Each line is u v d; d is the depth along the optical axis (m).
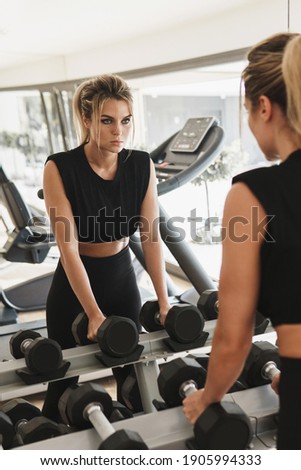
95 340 1.47
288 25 2.73
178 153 3.16
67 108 5.27
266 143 0.92
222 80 3.90
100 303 1.84
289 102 0.82
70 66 4.91
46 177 1.59
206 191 4.09
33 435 1.24
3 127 5.76
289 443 0.87
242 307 0.87
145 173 1.70
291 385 0.87
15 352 1.52
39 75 5.13
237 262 0.86
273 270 0.85
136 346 1.40
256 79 0.88
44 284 3.83
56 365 1.32
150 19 3.32
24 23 3.41
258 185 0.85
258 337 2.79
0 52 4.56
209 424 0.96
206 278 2.60
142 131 4.90
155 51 3.83
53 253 4.47
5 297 3.58
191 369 1.23
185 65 3.60
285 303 0.86
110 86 1.49
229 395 1.21
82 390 1.19
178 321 1.43
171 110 4.77
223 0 2.85
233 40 3.15
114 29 3.64
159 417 1.12
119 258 1.82
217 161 3.97
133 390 1.74
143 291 3.59
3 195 3.31
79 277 1.56
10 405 1.46
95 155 1.60
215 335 0.92
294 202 0.84
